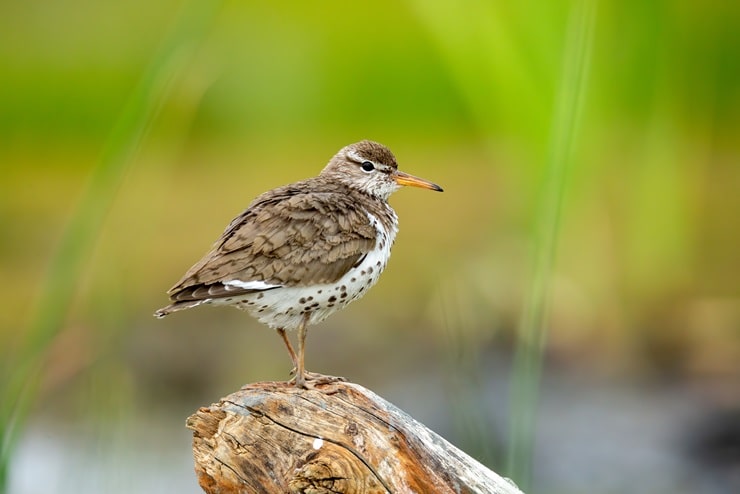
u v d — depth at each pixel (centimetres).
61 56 2583
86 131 2502
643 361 1764
